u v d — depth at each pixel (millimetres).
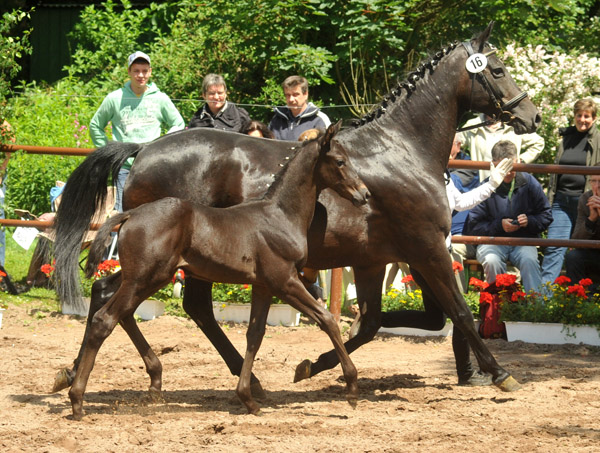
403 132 8859
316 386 9367
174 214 7539
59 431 7195
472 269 13695
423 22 20562
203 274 7750
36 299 13922
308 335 12273
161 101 13250
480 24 20719
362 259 8789
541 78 16859
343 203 8555
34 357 10477
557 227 13727
